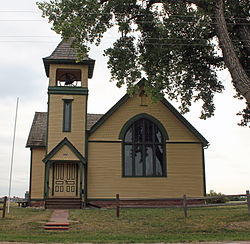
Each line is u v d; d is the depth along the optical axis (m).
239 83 18.31
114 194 25.94
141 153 26.86
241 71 18.34
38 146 28.33
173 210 22.03
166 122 27.45
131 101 27.41
